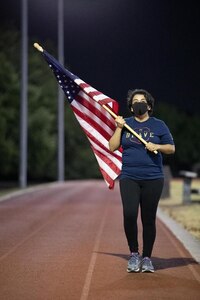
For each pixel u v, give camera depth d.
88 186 55.28
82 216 24.39
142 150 11.10
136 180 11.13
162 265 12.33
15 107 70.81
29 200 35.56
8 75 70.25
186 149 130.12
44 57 12.03
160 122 11.26
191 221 22.81
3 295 9.55
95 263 12.54
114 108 11.60
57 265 12.30
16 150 72.19
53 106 82.06
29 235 17.73
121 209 28.27
